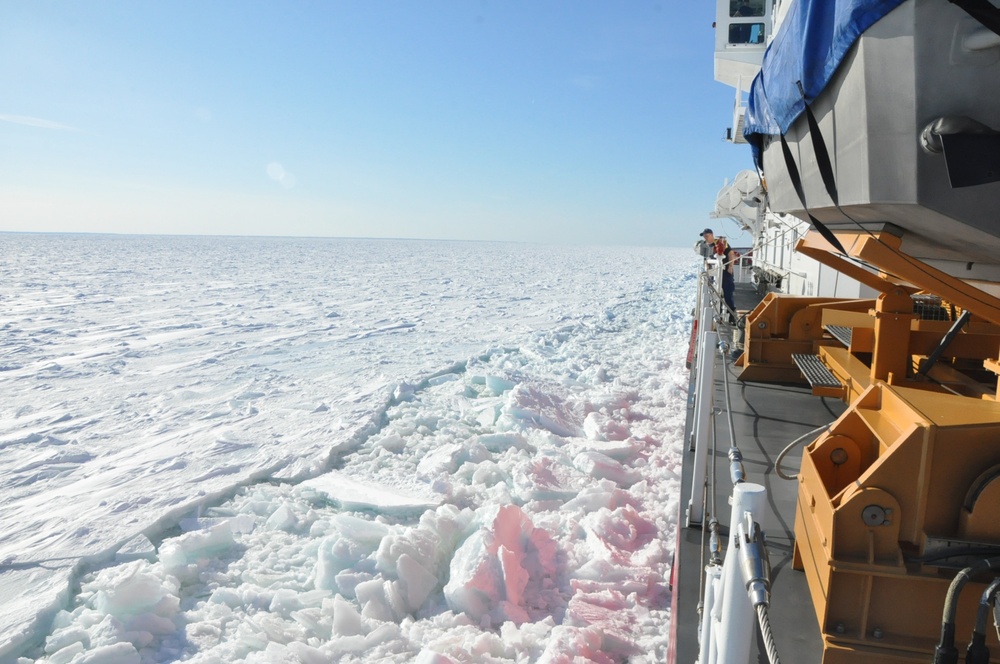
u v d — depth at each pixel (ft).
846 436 7.29
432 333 49.80
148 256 230.89
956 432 5.41
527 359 35.29
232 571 12.32
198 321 58.08
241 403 26.99
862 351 13.58
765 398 16.06
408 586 11.10
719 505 9.77
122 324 56.18
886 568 5.45
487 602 10.75
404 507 14.57
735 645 3.27
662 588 10.93
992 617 5.36
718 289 26.32
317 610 10.59
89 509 15.60
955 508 5.51
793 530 8.77
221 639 10.12
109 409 26.91
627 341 40.68
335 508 15.42
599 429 19.80
